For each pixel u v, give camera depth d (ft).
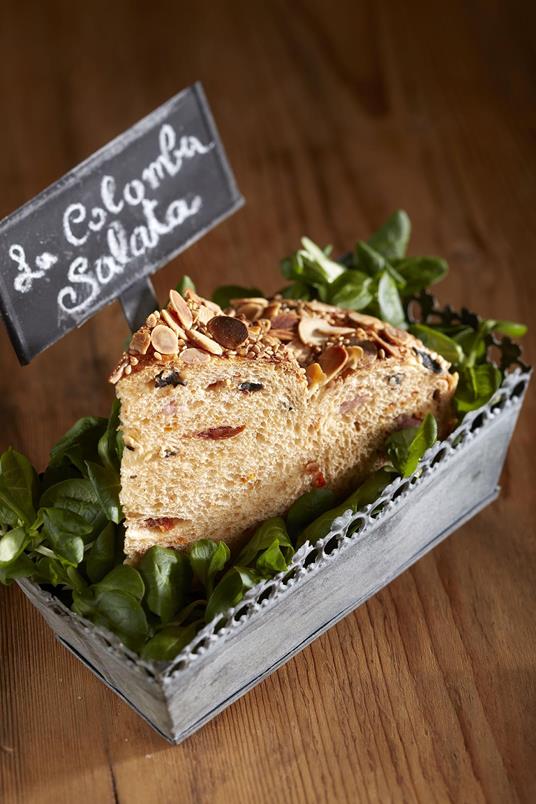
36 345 2.48
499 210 3.49
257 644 2.44
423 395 2.57
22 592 2.71
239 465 2.47
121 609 2.35
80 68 3.95
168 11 4.11
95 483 2.43
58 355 3.17
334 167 3.62
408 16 4.03
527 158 3.61
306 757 2.47
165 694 2.30
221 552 2.42
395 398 2.54
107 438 2.46
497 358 3.14
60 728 2.52
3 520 2.45
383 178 3.59
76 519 2.40
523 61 3.88
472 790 2.43
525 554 2.75
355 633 2.63
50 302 2.49
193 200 2.65
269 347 2.40
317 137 3.71
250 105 3.81
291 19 4.06
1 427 3.02
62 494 2.46
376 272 2.80
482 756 2.47
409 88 3.83
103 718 2.52
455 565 2.73
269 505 2.53
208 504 2.49
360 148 3.67
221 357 2.37
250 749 2.48
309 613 2.51
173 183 2.61
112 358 3.16
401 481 2.48
